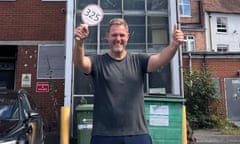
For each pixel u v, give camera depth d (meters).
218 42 32.19
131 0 10.73
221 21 33.00
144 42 10.49
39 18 13.32
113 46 3.12
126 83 3.02
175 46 2.95
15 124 6.12
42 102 12.76
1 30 13.20
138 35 10.55
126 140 2.93
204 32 31.62
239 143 11.04
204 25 31.81
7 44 13.09
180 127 7.05
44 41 13.16
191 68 16.59
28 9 13.36
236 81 17.23
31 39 13.16
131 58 3.15
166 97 7.09
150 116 7.03
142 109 3.06
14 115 6.68
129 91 3.01
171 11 10.44
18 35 13.18
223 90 17.03
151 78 9.93
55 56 13.08
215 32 32.25
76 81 9.83
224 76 17.19
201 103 14.77
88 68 3.07
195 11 32.19
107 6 10.60
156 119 7.04
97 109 3.03
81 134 7.90
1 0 13.34
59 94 12.84
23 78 12.88
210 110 15.12
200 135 12.27
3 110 6.81
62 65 13.01
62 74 12.96
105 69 3.07
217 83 17.09
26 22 13.27
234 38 32.81
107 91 3.01
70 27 9.87
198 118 14.43
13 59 13.29
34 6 13.38
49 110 12.68
